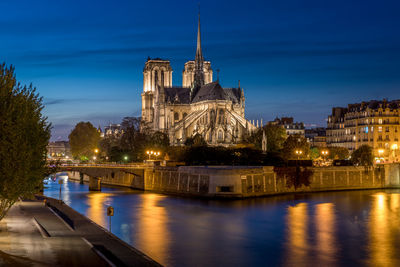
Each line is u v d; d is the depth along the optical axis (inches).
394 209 4768.7
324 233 3614.7
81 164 7219.5
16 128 2026.3
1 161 1996.8
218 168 5762.8
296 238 3442.4
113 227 3821.4
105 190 6865.2
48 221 3144.7
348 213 4515.3
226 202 5255.9
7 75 2095.2
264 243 3277.6
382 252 3041.3
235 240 3366.1
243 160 7647.6
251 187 5610.2
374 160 7864.2
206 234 3563.0
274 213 4503.0
